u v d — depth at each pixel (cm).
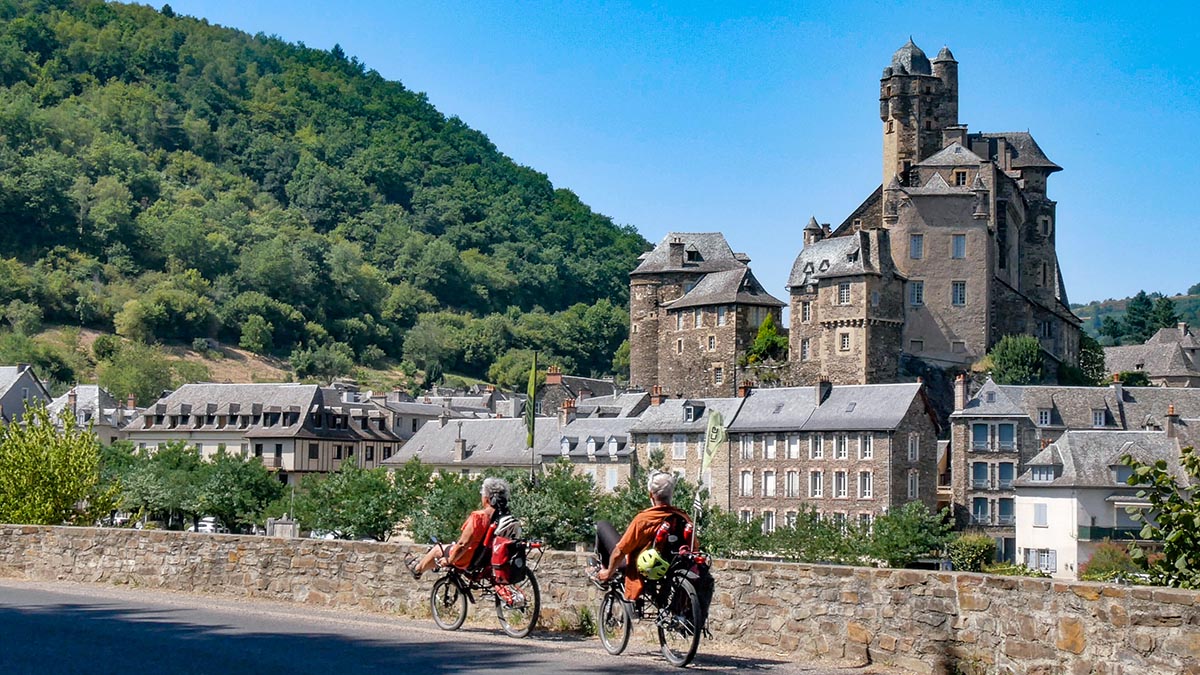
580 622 1983
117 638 1839
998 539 9244
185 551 2558
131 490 8375
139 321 19488
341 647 1780
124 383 16575
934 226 10969
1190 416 9550
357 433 11988
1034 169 12325
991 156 12431
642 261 13038
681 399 10081
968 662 1636
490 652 1756
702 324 12119
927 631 1678
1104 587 1498
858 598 1752
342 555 2312
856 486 8938
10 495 4066
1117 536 7806
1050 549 8112
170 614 2150
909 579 1702
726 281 12162
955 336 10900
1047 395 9625
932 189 11025
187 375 17738
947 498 9556
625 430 10125
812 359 11019
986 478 9331
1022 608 1580
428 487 7919
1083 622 1512
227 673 1557
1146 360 16050
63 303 19812
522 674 1584
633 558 1698
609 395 12781
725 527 7138
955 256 10938
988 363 10712
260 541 2438
